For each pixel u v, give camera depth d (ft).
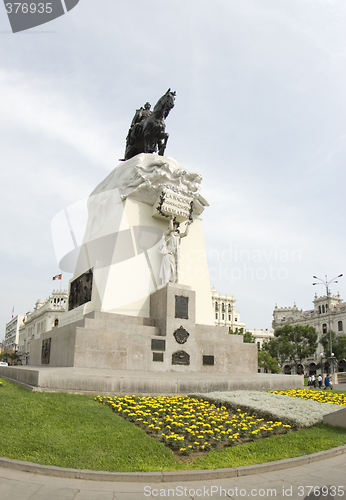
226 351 63.31
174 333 58.75
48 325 215.51
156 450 24.94
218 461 23.91
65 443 24.59
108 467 22.06
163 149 86.28
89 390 40.70
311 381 104.99
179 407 36.78
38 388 38.40
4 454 22.72
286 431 32.04
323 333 283.59
